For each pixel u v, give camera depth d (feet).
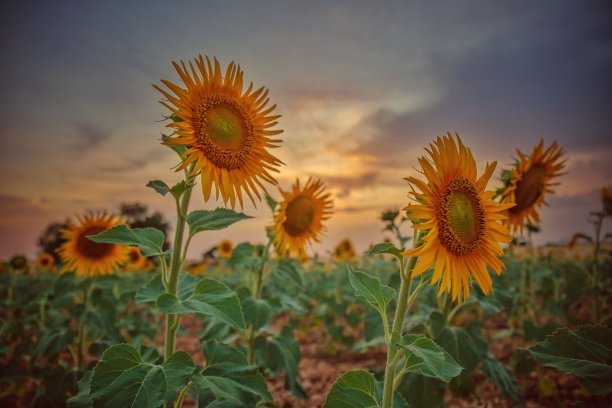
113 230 1.76
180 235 1.84
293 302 3.19
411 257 1.56
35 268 8.46
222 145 1.93
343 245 8.09
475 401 3.38
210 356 1.95
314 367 4.78
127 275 6.61
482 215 1.61
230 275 7.68
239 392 1.80
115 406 1.51
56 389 2.95
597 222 4.00
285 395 3.86
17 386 3.62
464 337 2.42
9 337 4.31
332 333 4.99
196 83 1.90
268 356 2.86
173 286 1.82
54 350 3.20
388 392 1.50
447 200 1.51
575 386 3.52
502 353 4.30
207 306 1.65
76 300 3.54
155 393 1.54
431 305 3.16
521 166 2.58
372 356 5.09
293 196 3.07
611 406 3.11
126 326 4.00
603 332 1.61
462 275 1.55
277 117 2.17
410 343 1.46
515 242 2.81
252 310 2.77
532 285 4.58
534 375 3.81
